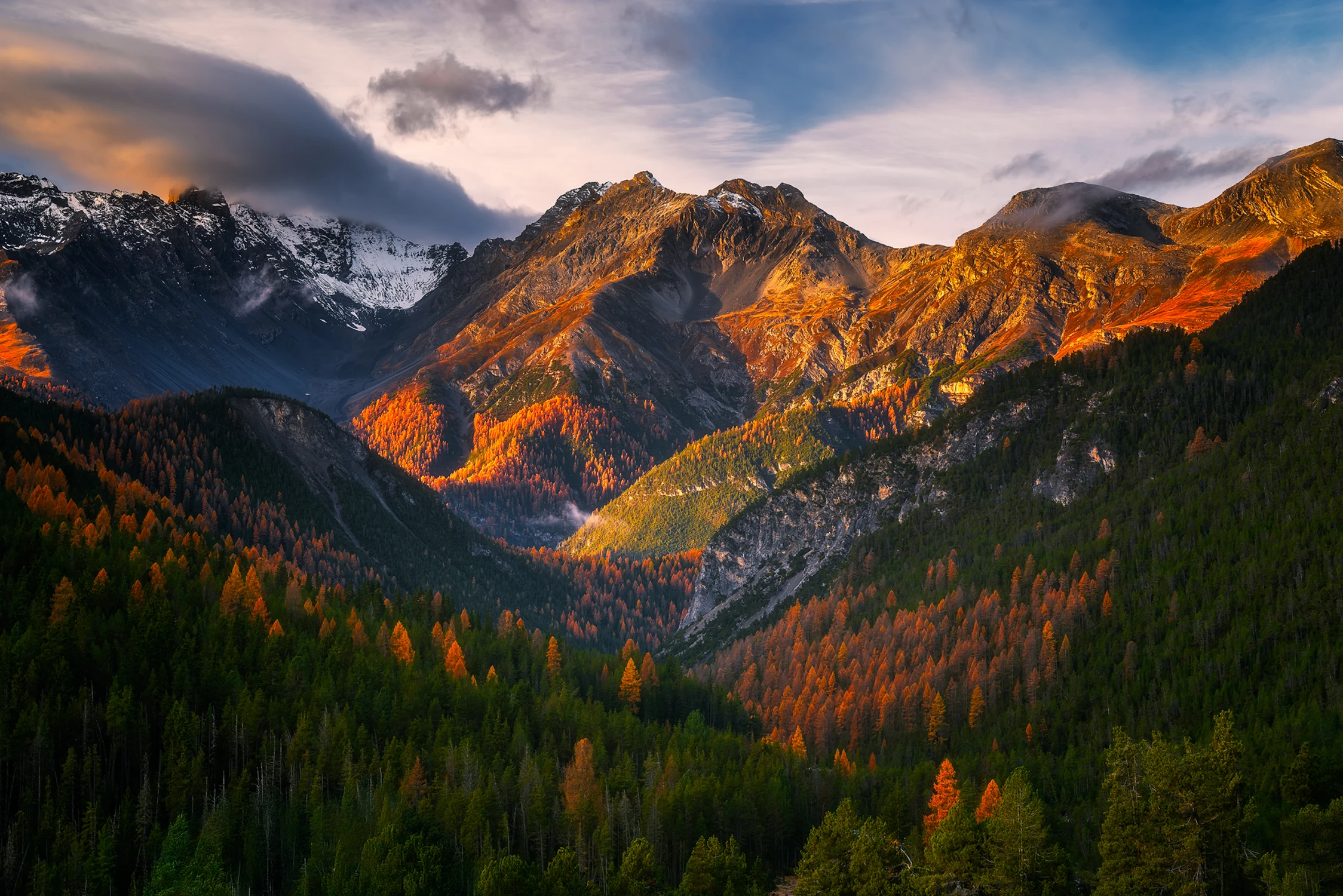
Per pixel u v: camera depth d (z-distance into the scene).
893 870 127.19
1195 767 113.94
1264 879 107.69
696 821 154.50
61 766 153.38
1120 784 123.50
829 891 119.31
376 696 183.12
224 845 141.25
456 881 137.25
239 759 164.25
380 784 157.38
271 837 147.75
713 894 129.62
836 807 167.38
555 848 155.50
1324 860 109.06
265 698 174.00
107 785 151.00
